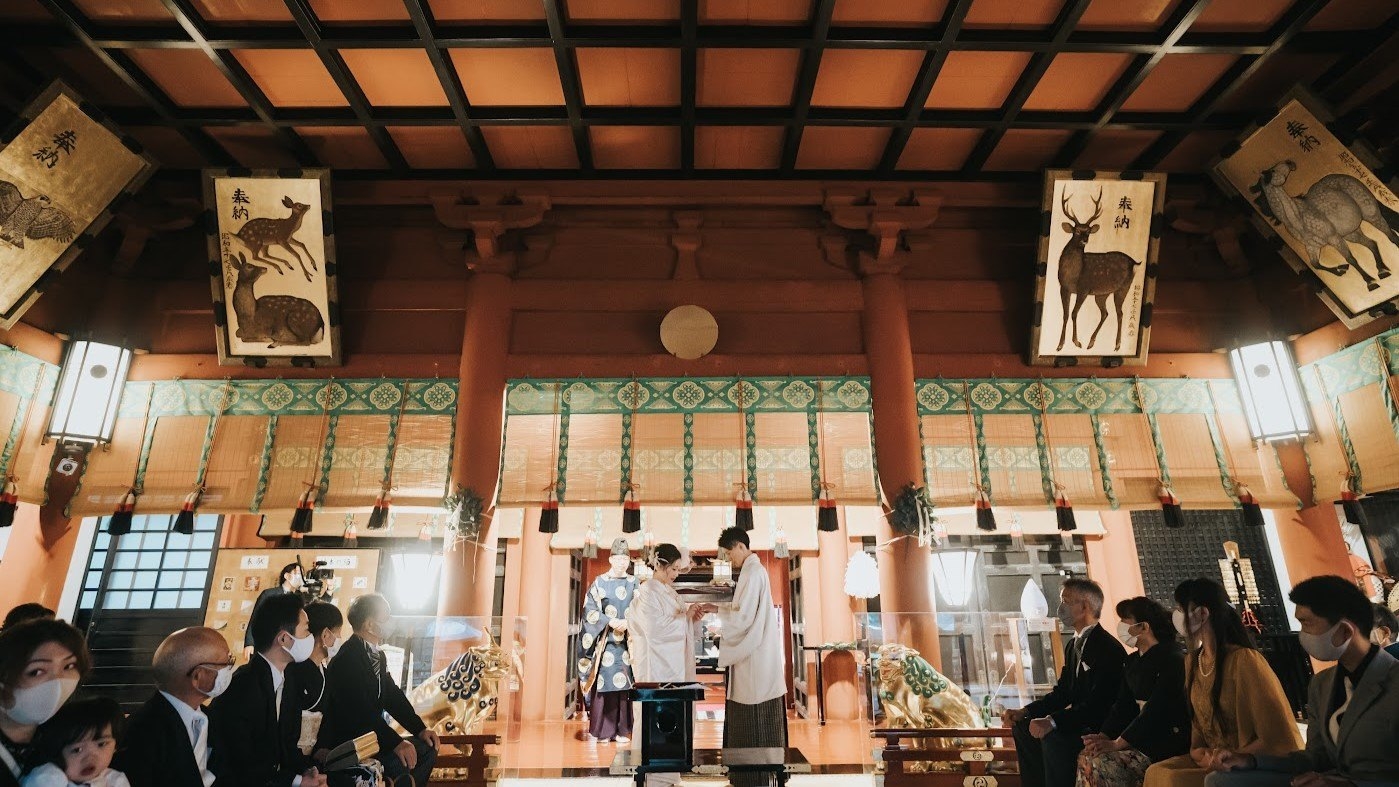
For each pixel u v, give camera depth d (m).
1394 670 2.42
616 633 6.96
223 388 6.21
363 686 3.47
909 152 6.16
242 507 5.88
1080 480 6.11
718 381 6.25
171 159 6.12
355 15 4.68
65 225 5.51
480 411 5.96
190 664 2.43
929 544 5.76
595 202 6.44
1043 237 6.09
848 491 6.01
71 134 5.21
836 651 8.46
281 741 2.93
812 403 6.21
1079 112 5.68
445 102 5.50
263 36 4.76
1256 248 6.64
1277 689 2.79
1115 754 3.26
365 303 6.43
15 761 1.94
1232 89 5.25
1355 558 7.18
